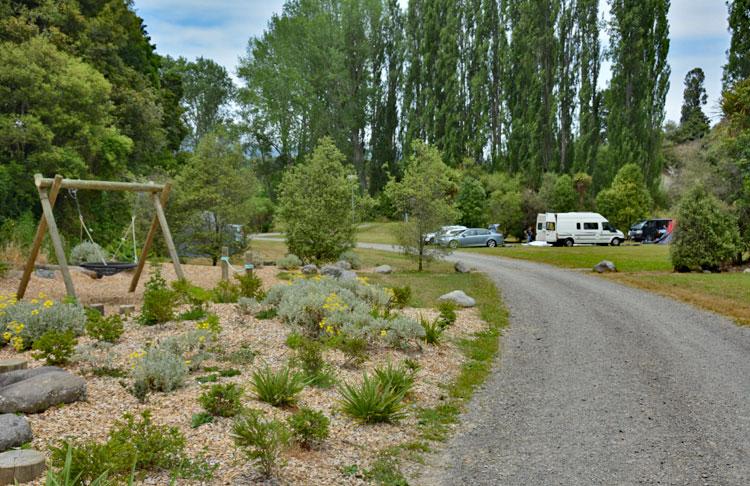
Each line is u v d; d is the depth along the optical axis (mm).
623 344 10469
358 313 9570
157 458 4156
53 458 3715
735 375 8352
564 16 63031
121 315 9805
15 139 22531
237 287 12055
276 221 22766
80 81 24125
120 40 33531
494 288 17781
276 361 7547
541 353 9812
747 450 5453
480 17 65875
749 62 29672
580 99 60844
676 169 55125
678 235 22172
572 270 23672
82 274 15312
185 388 6141
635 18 57625
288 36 65188
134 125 33375
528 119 61125
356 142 69312
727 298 15234
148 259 19078
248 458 4477
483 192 52906
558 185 55125
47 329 7695
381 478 4594
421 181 23203
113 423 4926
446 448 5438
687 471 4949
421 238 23266
